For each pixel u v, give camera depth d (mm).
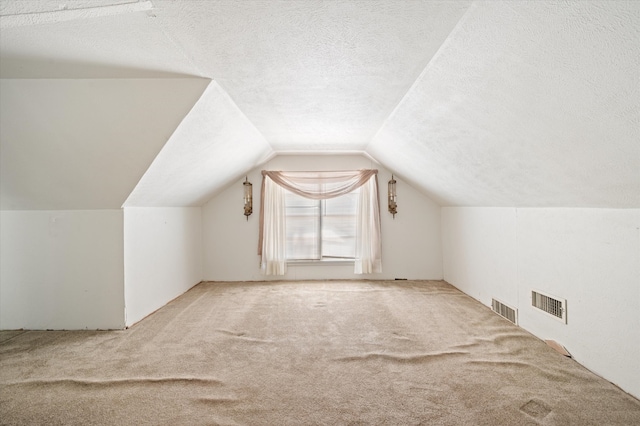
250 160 4258
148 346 2564
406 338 2666
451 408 1711
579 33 1043
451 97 1923
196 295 4121
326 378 2039
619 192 1705
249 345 2566
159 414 1688
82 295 2988
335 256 4992
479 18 1265
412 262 4961
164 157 2635
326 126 3203
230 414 1684
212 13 1367
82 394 1877
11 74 1973
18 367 2211
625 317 1844
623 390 1855
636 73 1034
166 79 2057
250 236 4973
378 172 4953
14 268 3016
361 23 1430
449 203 4445
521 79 1410
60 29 1503
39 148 2438
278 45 1637
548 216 2498
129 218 3070
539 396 1804
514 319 2984
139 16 1389
